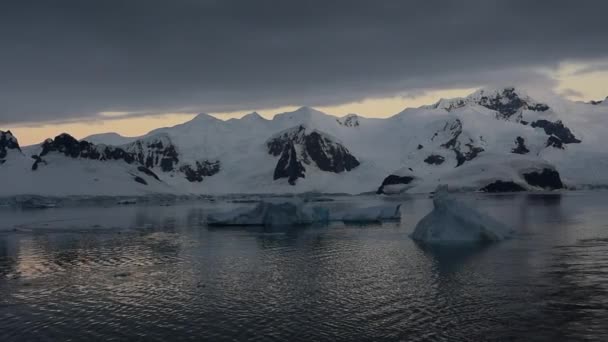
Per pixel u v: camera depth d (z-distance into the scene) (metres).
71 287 40.16
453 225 61.75
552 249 52.84
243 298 35.81
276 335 28.27
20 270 47.41
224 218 90.88
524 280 39.00
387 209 97.81
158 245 63.03
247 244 62.75
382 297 35.19
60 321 31.45
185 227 87.44
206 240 67.50
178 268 47.16
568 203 138.25
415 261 47.84
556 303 32.81
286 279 41.50
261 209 91.38
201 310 33.12
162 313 32.66
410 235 67.50
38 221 104.88
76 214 129.12
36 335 29.05
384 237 67.00
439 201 64.31
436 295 35.34
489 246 55.66
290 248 58.59
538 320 29.69
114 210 149.25
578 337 27.02
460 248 54.69
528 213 101.94
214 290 38.25
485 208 120.19
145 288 39.34
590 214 96.94
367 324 29.69
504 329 28.34
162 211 141.75
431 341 26.91
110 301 35.75
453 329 28.55
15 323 31.16
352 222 92.69
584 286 36.91
